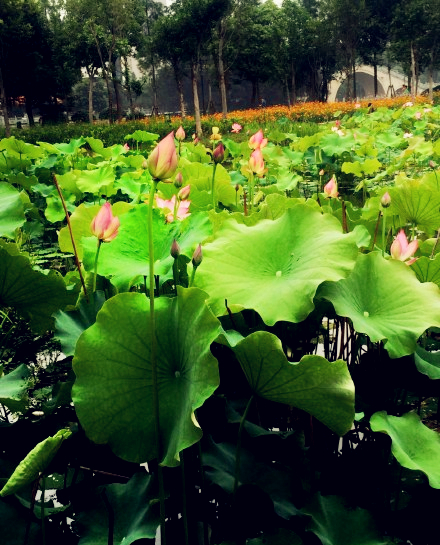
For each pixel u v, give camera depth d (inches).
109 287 86.5
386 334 65.0
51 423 72.9
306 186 332.8
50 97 1803.6
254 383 54.6
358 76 2785.4
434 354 73.6
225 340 54.9
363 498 71.9
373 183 311.7
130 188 197.3
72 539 61.9
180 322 56.0
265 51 1765.5
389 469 75.0
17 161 281.6
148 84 2787.9
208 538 65.2
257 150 122.7
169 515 62.8
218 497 65.1
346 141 342.3
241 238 72.6
